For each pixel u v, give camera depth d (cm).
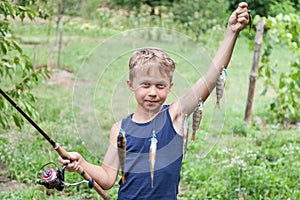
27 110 600
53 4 1523
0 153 670
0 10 573
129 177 297
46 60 1392
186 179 630
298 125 945
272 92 1204
